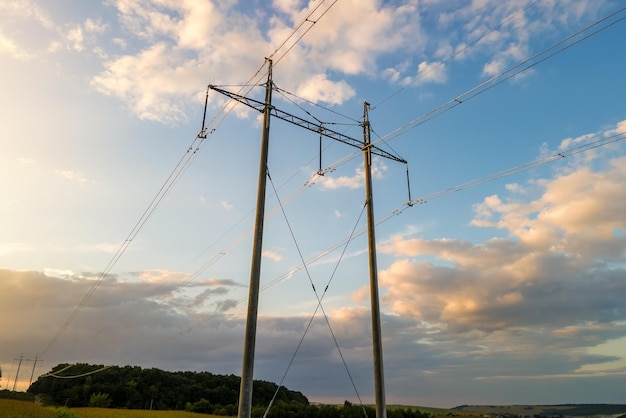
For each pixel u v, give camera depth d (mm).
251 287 21016
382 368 24203
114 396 127125
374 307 25609
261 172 24469
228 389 147750
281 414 95000
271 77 27625
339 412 96938
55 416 71000
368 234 28422
